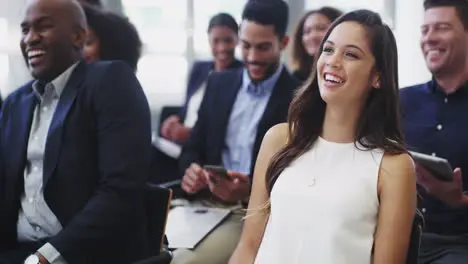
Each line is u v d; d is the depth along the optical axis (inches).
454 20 80.1
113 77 66.7
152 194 68.7
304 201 51.6
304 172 53.3
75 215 63.6
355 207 49.9
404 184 50.4
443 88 83.7
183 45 166.4
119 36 84.5
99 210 61.8
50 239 63.5
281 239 51.9
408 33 136.3
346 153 52.9
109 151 64.0
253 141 89.8
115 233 62.7
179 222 80.8
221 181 81.4
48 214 66.7
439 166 66.6
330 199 50.5
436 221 80.0
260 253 53.8
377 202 50.7
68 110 65.2
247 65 91.0
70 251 60.6
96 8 88.2
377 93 52.8
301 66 111.8
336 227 49.8
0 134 72.0
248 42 89.5
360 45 51.4
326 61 52.5
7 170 69.4
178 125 114.7
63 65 67.9
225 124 94.0
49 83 68.2
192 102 125.7
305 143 55.2
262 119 88.1
